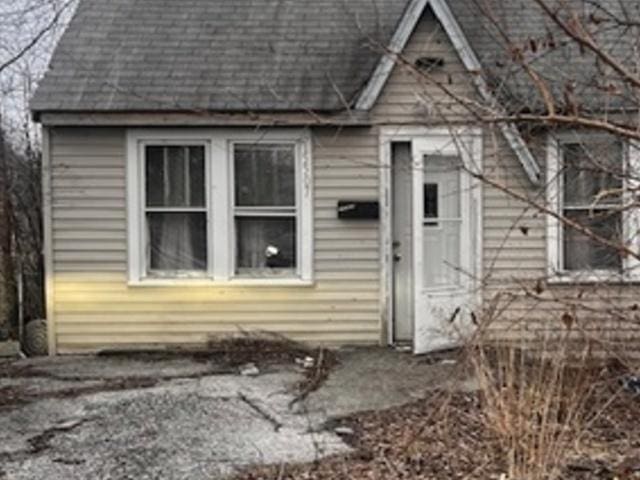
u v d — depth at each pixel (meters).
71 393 7.98
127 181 10.02
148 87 9.88
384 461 5.85
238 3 11.26
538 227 9.84
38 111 9.59
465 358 7.38
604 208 5.37
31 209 13.66
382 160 10.01
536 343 7.04
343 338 10.19
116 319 10.16
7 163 13.58
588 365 6.30
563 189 8.96
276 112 9.70
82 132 9.96
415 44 9.76
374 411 7.22
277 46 10.51
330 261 10.15
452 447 6.09
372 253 10.13
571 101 3.33
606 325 6.18
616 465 5.61
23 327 11.08
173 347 10.18
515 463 5.41
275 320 10.19
